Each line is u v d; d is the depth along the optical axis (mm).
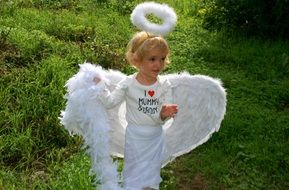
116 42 4414
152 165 2213
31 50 3787
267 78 4031
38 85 3303
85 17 5016
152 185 2223
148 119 2178
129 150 2211
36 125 3006
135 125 2191
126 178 2223
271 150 3023
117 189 2021
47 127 2973
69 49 3969
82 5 5430
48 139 2938
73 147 2877
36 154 2816
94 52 4000
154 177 2225
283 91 3766
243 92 3740
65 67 3568
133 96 2158
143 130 2186
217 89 2238
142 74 2158
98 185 2100
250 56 4367
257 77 4039
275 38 4867
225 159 2928
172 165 2889
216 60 4344
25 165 2723
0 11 4734
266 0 4785
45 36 4113
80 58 3816
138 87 2156
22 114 3029
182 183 2746
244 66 4234
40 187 2488
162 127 2318
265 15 4809
